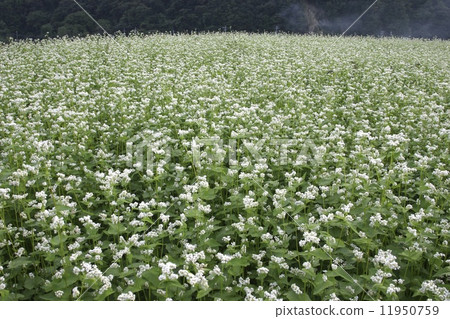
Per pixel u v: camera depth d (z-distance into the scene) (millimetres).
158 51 17047
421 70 14266
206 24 33531
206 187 5738
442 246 5109
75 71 13516
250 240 5742
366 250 5176
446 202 5984
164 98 10367
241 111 8648
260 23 34156
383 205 5691
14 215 6090
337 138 7691
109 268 4715
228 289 4637
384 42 23875
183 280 4918
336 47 19719
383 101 10867
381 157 6770
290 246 5777
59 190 6633
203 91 10680
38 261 5117
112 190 5797
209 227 5422
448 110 10016
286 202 5645
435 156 7613
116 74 13430
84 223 5336
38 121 8727
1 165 6914
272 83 12031
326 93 11516
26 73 13117
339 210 5844
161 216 5219
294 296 4406
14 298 4590
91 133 8617
